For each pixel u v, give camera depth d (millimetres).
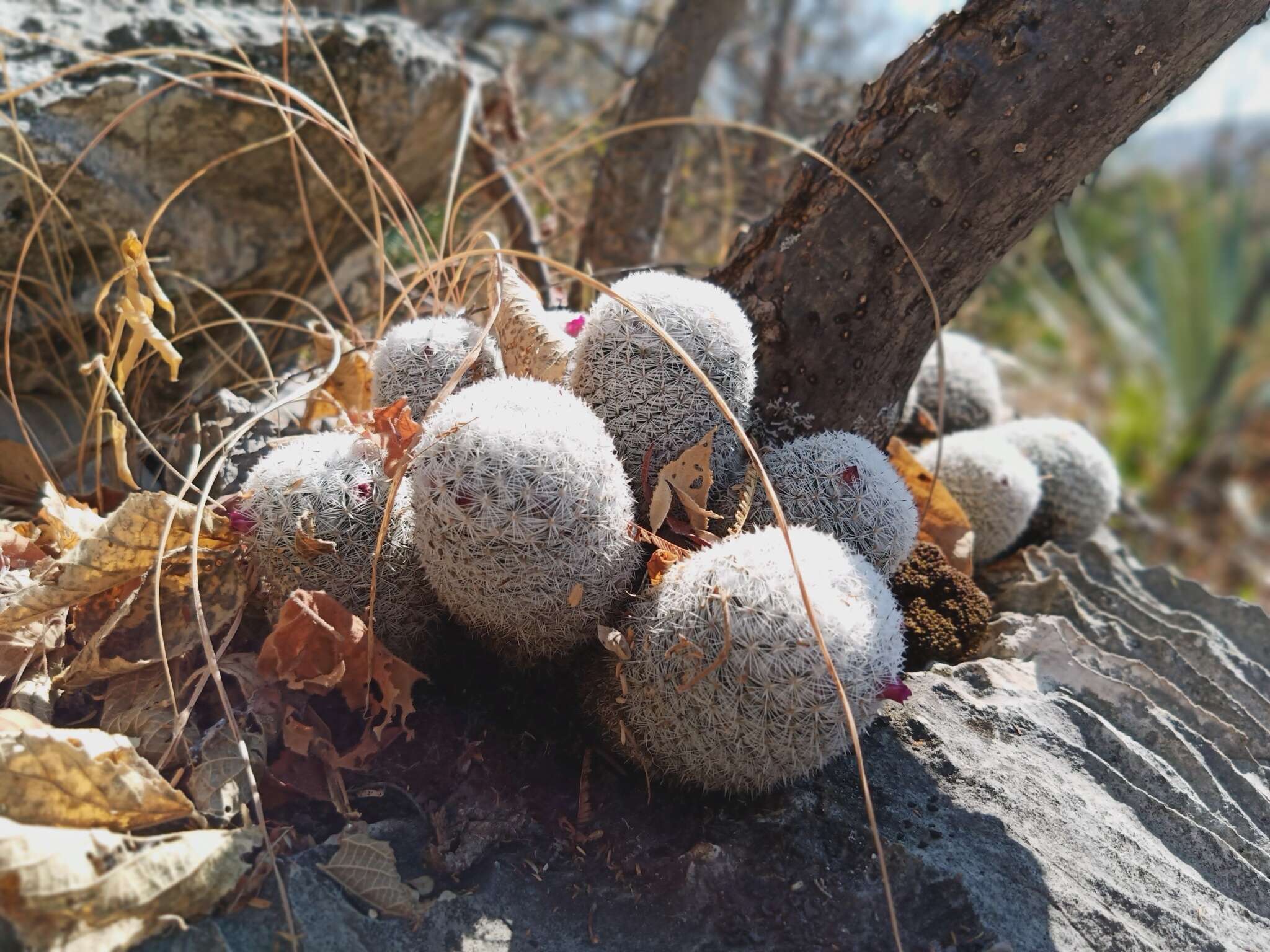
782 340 301
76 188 375
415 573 257
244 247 437
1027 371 1095
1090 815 270
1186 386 1432
